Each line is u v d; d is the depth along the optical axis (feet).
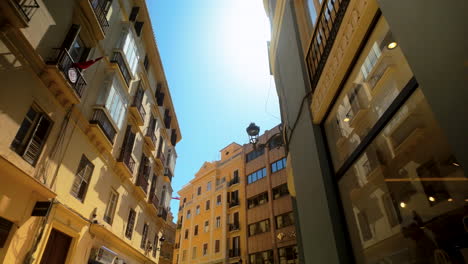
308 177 15.01
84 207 31.30
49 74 24.75
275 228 73.72
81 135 30.81
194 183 122.52
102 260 34.65
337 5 13.16
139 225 51.37
